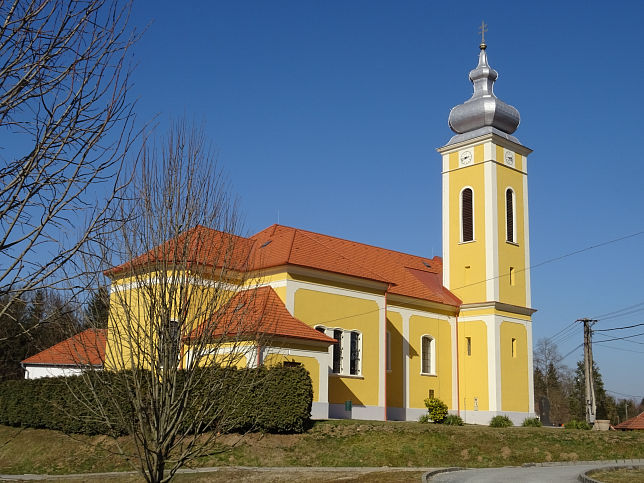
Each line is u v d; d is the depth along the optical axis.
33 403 34.50
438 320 49.53
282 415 29.92
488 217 50.84
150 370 12.16
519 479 24.14
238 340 13.62
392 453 29.69
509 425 46.00
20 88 7.07
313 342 35.62
